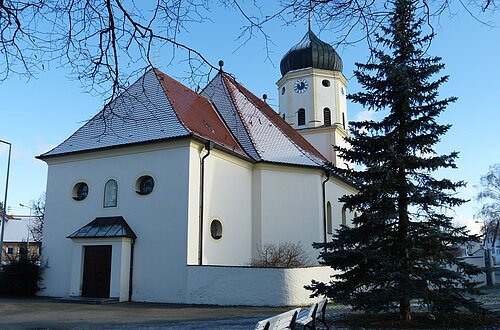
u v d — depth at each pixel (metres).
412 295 10.07
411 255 10.73
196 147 18.20
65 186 20.06
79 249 18.27
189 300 16.56
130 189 18.56
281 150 22.41
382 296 10.05
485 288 23.59
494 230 47.53
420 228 10.67
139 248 17.84
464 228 10.84
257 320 12.41
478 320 10.58
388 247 10.93
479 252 27.47
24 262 19.61
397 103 10.98
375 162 10.97
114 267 17.47
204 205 18.12
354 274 11.00
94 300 16.86
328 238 23.08
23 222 57.56
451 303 10.16
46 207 20.25
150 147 18.48
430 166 10.79
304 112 31.94
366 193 10.95
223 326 11.34
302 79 32.22
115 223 18.22
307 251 21.09
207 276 16.55
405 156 10.84
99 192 19.20
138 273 17.64
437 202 10.66
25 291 19.25
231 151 19.62
